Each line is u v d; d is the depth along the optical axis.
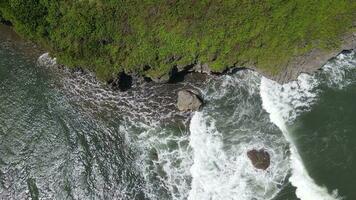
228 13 45.44
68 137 46.62
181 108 46.81
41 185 44.06
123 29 46.94
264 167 42.88
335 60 47.94
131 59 47.81
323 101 46.00
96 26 46.88
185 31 46.44
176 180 43.62
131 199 42.97
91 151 45.78
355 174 41.84
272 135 44.81
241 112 46.62
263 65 47.59
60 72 50.66
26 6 47.00
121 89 49.00
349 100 45.72
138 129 46.72
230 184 42.72
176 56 47.47
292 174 42.50
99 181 44.03
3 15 50.62
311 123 44.94
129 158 45.19
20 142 46.69
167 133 46.22
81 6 46.72
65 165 45.03
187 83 48.72
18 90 50.00
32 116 48.25
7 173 44.88
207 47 46.91
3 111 48.69
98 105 48.38
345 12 45.12
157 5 45.62
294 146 43.91
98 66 48.47
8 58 52.22
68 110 48.41
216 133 45.69
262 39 46.50
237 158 43.94
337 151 43.06
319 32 45.91
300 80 47.47
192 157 44.66
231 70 48.59
